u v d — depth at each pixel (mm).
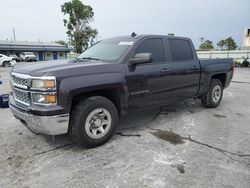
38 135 4152
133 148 3660
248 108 6273
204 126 4715
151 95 4355
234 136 4211
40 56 48531
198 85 5465
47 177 2879
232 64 6492
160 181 2793
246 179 2855
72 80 3262
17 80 3516
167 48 4746
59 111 3162
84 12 54562
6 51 43719
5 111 5754
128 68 3939
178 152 3533
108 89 3760
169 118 5207
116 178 2854
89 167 3105
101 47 4656
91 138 3570
